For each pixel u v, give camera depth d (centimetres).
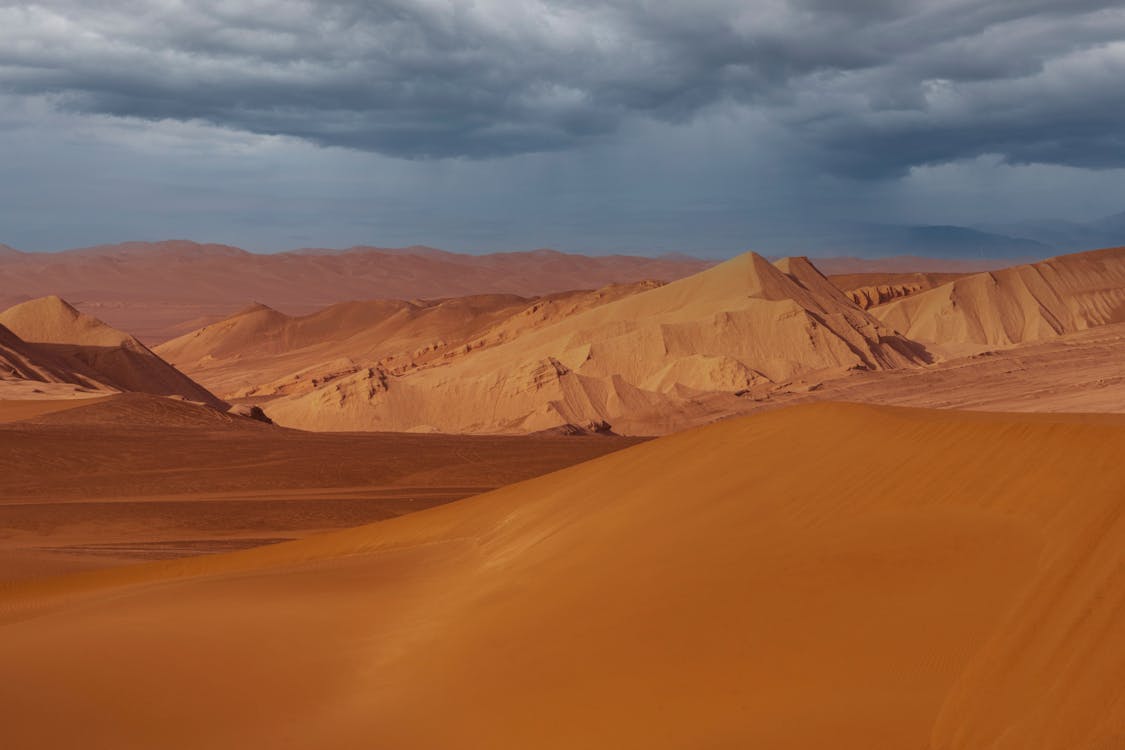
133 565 2180
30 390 7081
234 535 3234
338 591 1585
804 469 1315
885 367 10056
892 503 1096
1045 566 823
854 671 797
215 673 1129
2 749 920
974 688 700
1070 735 601
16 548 2850
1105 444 949
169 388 10244
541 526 1689
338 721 965
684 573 1112
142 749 921
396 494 4131
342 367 14850
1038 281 13138
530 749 828
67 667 1161
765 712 775
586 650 991
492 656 1058
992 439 1098
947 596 859
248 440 5294
